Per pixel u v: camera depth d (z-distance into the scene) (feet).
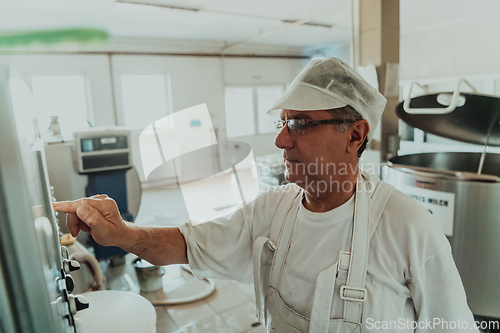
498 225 4.39
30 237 0.99
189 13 15.48
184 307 7.50
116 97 19.49
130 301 3.46
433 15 16.63
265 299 2.81
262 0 14.39
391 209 2.33
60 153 8.29
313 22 18.44
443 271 2.21
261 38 22.56
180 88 21.89
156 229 2.85
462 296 2.24
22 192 0.96
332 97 2.13
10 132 0.94
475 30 16.69
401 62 20.24
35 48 16.74
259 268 2.66
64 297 1.49
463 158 6.82
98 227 2.33
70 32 17.30
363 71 7.04
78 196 8.61
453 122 6.19
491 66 16.31
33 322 1.01
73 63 17.97
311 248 2.48
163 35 19.86
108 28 17.28
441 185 4.71
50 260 1.18
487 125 5.84
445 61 18.08
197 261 2.81
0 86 0.92
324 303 2.26
